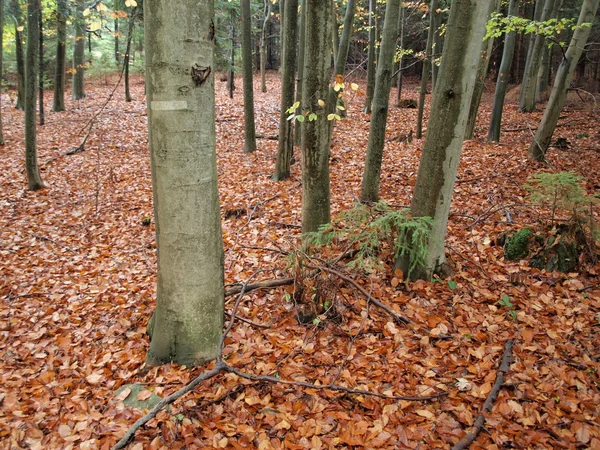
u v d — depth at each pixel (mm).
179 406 2906
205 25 2584
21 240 6961
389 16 5625
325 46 3887
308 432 2666
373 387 3021
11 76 21047
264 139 12266
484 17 3398
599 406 2723
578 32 7496
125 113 15852
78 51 18531
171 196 2896
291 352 3459
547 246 4465
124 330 4152
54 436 2826
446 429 2627
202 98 2713
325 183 4383
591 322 3566
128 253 6336
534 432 2566
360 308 3906
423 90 10766
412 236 3939
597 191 6676
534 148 8508
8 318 4699
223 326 3512
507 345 3338
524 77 15016
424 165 3951
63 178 9758
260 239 6066
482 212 6055
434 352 3371
